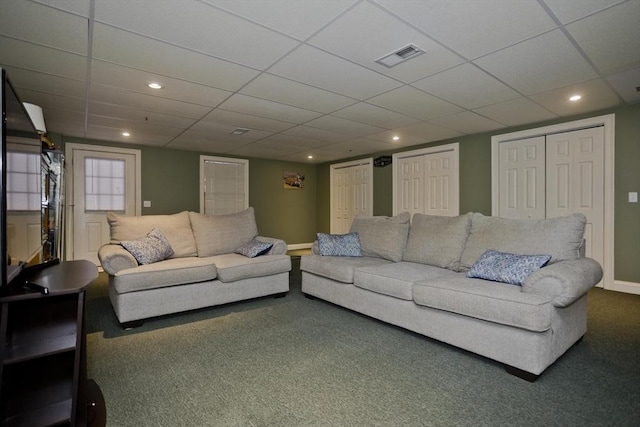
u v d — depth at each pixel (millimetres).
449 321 2191
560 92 3131
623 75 2730
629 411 1540
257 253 3518
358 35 2086
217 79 2779
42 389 1359
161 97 3209
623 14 1862
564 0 1737
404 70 2613
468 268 2670
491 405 1601
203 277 3004
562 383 1793
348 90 3047
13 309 1358
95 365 2018
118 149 5422
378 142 5422
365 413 1542
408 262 3137
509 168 4523
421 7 1792
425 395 1692
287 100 3318
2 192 1164
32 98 3211
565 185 4043
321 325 2727
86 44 2176
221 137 5055
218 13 1839
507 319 1854
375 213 6461
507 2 1750
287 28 2002
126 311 2627
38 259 1883
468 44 2207
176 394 1702
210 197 6441
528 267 2123
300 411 1559
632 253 3611
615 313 2938
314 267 3367
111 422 1470
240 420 1492
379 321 2812
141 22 1921
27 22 1908
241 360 2090
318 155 6766
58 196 3732
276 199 7371
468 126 4395
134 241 3092
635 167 3555
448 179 5199
